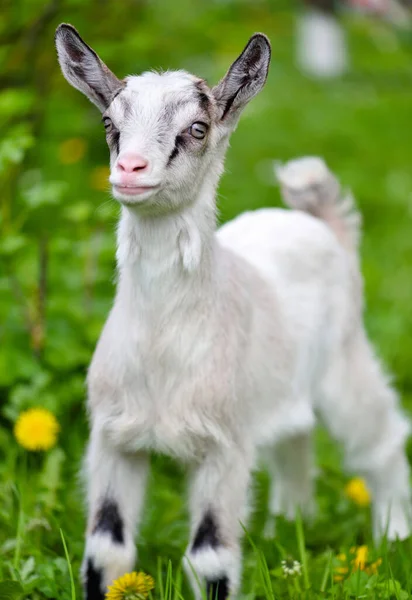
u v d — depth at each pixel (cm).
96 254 718
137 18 940
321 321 587
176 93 462
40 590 496
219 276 494
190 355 480
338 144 1535
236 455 495
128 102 459
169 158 450
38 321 679
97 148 1027
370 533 608
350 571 516
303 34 1950
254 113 1608
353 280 629
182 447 486
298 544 565
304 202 657
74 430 670
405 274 1047
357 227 668
